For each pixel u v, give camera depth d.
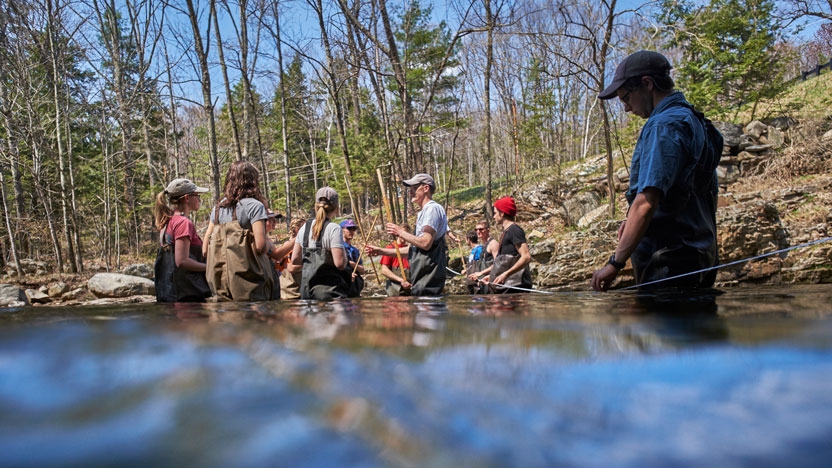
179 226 3.41
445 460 0.35
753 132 14.24
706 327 0.92
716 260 2.30
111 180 17.58
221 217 3.31
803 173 12.80
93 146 18.69
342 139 11.55
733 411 0.46
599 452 0.37
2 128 13.41
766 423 0.43
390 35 11.46
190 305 1.79
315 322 1.11
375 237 14.64
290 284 4.81
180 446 0.39
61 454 0.37
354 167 14.97
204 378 0.58
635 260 2.31
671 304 1.38
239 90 24.86
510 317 1.17
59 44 13.52
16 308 1.65
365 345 0.79
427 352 0.73
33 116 13.19
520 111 18.16
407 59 12.17
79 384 0.57
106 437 0.41
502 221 4.64
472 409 0.47
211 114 13.04
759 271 7.65
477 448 0.38
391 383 0.56
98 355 0.72
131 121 17.50
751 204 7.97
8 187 15.45
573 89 22.06
